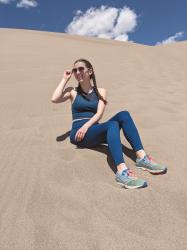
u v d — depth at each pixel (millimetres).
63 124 4230
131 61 11539
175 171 2869
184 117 4535
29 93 6215
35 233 2023
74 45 15938
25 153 3264
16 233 2027
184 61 12086
